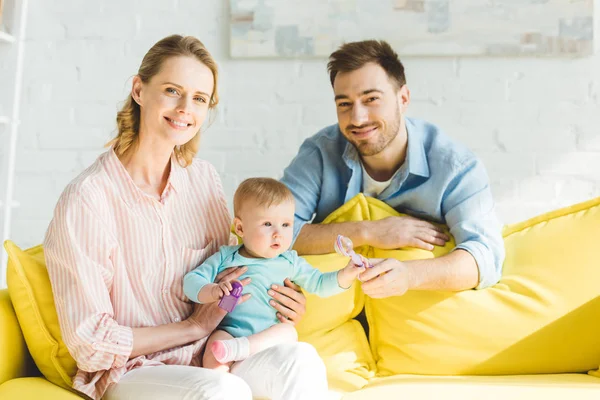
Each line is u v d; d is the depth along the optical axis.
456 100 2.44
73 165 2.56
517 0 2.39
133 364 1.47
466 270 1.71
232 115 2.50
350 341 1.76
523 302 1.72
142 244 1.56
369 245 1.83
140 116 1.61
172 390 1.33
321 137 2.02
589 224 1.81
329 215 1.92
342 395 1.55
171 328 1.53
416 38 2.42
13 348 1.52
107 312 1.45
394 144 1.90
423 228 1.83
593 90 2.42
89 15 2.54
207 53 1.61
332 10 2.44
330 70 1.90
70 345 1.43
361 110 1.83
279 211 1.65
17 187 2.57
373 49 1.84
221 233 1.74
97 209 1.49
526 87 2.43
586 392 1.47
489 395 1.47
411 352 1.71
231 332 1.61
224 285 1.54
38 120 2.56
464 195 1.85
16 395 1.35
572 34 2.39
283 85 2.49
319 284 1.65
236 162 2.50
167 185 1.62
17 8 2.48
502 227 1.94
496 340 1.69
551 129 2.43
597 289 1.71
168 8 2.52
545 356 1.68
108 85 2.54
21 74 2.52
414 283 1.67
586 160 2.42
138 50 2.53
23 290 1.52
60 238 1.45
